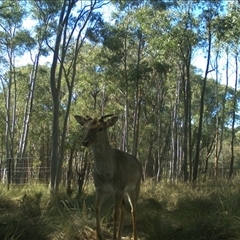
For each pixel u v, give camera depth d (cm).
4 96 3934
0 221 771
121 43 2372
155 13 1995
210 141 4362
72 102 3669
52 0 2123
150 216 893
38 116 3934
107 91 3378
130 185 755
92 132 687
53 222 809
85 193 1295
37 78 3938
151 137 3772
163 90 3472
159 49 2059
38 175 2338
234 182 1492
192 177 2119
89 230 804
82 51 2950
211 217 809
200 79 3722
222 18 1928
